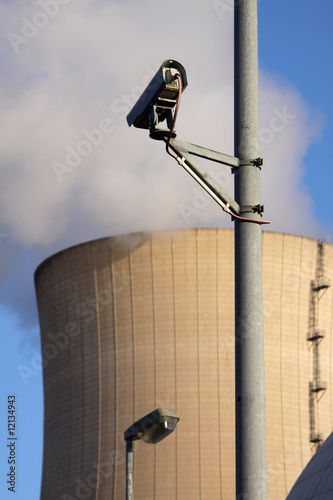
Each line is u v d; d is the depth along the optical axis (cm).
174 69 789
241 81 831
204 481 6794
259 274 793
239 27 843
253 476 729
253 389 753
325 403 7081
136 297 7131
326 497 2617
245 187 811
